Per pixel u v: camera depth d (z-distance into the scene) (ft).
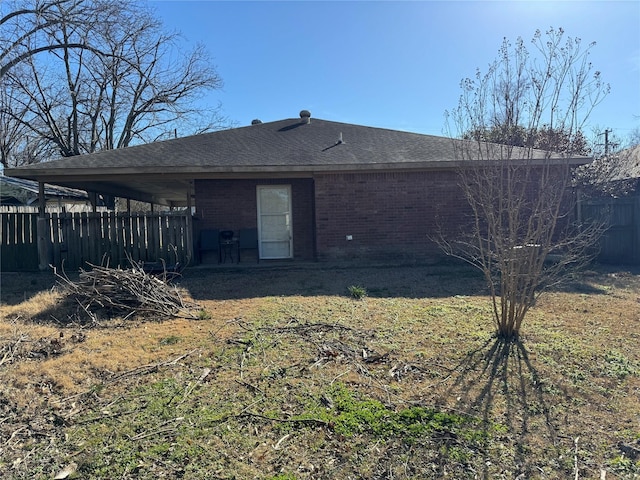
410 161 35.14
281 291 25.72
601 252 39.40
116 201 87.56
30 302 22.82
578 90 15.89
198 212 39.06
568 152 19.27
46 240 34.53
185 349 15.48
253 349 15.34
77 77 77.82
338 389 12.29
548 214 17.20
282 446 9.70
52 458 9.41
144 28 76.54
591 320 18.92
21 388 12.53
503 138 17.48
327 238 36.88
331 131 45.96
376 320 18.85
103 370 13.73
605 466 8.98
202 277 31.22
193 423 10.60
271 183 39.73
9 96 74.43
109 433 10.25
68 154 77.41
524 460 9.17
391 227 36.96
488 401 11.62
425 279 29.14
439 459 9.23
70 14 61.67
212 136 43.70
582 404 11.50
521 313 16.33
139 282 21.16
